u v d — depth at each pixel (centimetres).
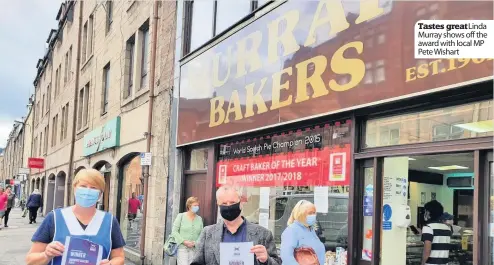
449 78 405
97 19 1664
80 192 329
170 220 904
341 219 535
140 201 1076
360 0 508
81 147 1762
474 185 400
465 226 516
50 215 333
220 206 360
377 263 488
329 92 543
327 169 562
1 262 1050
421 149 446
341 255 527
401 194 513
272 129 663
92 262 323
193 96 870
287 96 617
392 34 464
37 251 323
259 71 683
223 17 817
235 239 362
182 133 895
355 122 523
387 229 501
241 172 733
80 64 1919
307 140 604
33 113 3678
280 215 637
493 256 386
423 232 529
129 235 1152
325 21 559
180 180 908
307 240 431
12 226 2042
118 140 1260
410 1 448
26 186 3866
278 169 652
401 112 477
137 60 1179
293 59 610
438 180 552
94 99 1605
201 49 857
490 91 391
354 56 510
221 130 770
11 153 6322
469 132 409
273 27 659
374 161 497
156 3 1066
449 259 525
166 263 898
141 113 1108
